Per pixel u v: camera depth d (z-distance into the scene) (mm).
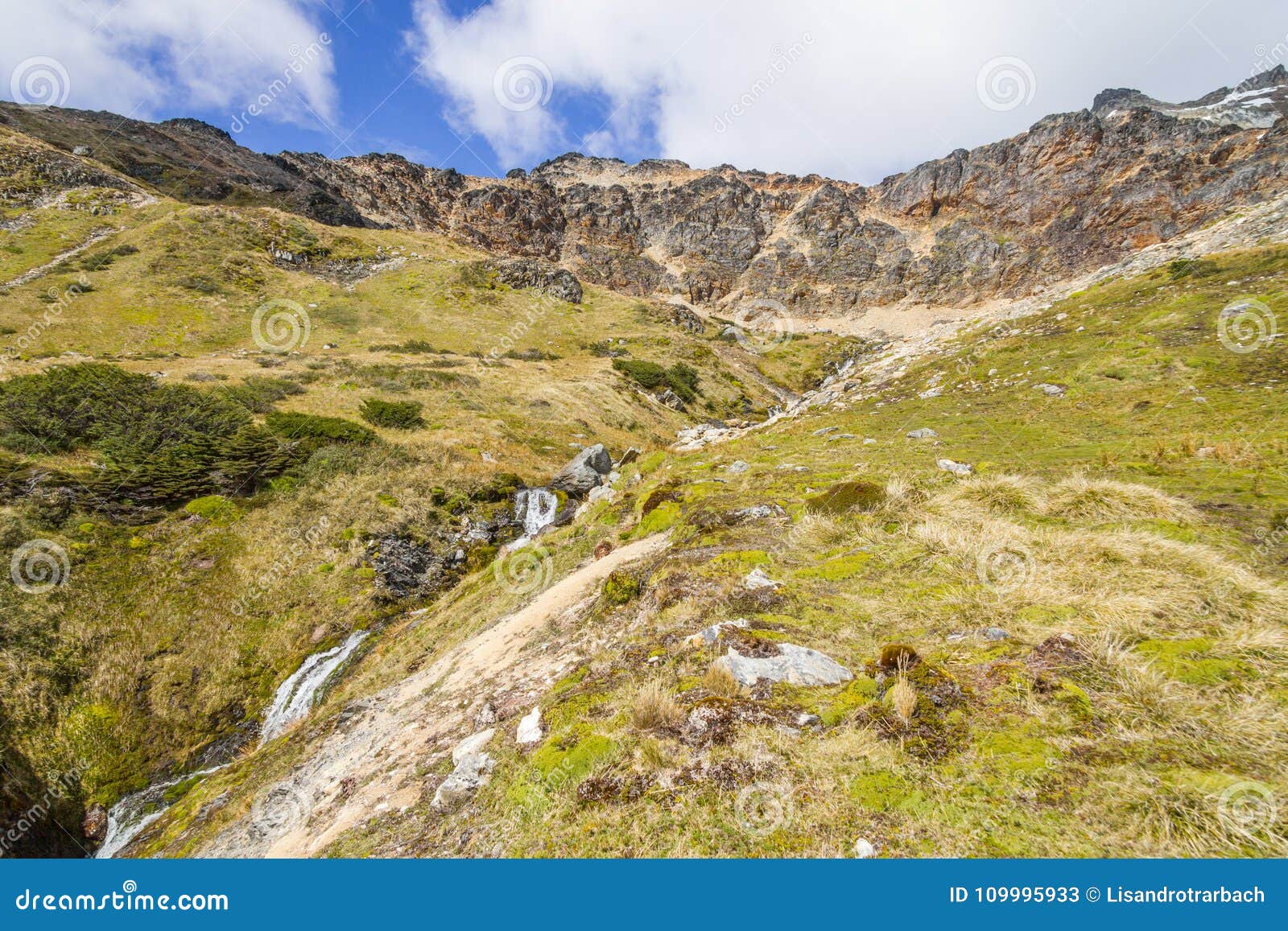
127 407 24906
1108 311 18812
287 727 13500
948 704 3844
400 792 5562
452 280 70375
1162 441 9406
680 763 3891
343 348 48500
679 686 4754
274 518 21031
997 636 4680
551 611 9172
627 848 3400
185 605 16719
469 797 4586
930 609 5352
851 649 4941
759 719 4059
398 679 11031
